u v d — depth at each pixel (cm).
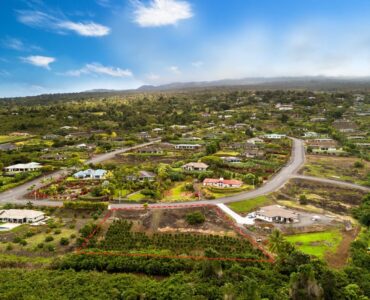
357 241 7306
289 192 11344
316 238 7788
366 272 6128
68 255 6975
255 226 8431
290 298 5469
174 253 7038
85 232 7988
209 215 9231
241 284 5772
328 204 10225
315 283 5428
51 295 5656
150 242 7550
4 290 5781
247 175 12431
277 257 6662
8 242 7725
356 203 10319
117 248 7281
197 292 5725
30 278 6181
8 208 9962
